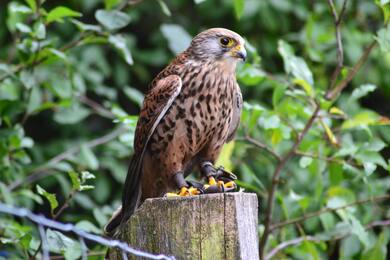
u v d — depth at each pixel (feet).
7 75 32.48
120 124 41.39
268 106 42.70
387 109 48.88
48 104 33.73
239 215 20.10
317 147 31.76
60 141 42.86
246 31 45.16
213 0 45.11
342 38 43.14
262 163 39.86
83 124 45.14
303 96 31.55
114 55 45.93
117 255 20.61
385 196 32.55
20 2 39.27
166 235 20.24
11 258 29.89
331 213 33.12
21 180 33.58
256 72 32.37
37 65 32.58
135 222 20.52
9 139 32.50
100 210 34.35
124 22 31.99
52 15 30.89
